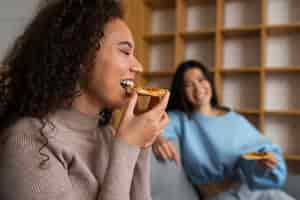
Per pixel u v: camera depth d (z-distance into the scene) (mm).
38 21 756
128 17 2625
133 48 755
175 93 1880
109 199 631
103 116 857
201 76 1855
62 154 666
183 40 2855
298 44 2576
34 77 709
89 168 719
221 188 1706
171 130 1728
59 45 711
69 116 709
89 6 729
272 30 2520
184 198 1597
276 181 1640
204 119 1784
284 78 2611
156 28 2988
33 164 610
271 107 2643
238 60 2736
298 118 2562
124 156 668
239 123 1833
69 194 638
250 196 1647
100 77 704
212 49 2816
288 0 2609
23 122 661
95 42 694
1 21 2340
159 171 1387
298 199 1861
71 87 705
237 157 1687
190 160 1692
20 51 755
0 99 729
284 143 2594
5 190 605
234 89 2746
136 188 824
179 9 2693
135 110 869
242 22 2721
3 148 634
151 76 2953
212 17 2809
